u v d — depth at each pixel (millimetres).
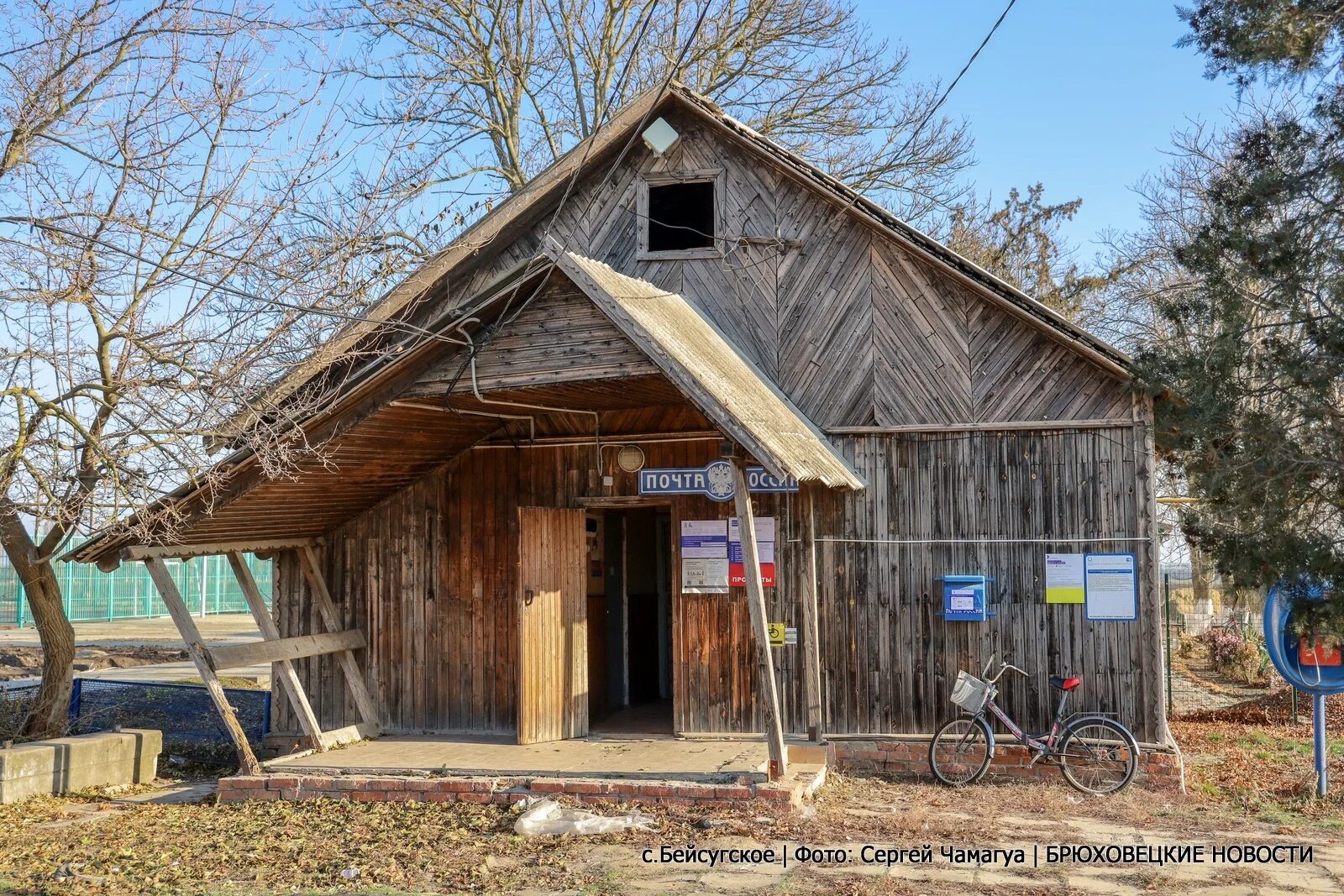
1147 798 10094
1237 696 18219
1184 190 22797
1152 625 10602
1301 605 9820
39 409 10320
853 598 11328
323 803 9836
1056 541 10898
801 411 11633
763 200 12094
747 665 11539
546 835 8617
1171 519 22984
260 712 13109
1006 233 27797
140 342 10391
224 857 8289
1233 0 10625
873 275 11656
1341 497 10125
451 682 12414
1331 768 11789
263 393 10539
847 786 10508
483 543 12453
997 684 10938
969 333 11297
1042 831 8836
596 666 13312
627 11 21203
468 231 12391
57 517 10250
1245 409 10430
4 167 10039
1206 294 10836
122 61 10578
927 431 11266
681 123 12422
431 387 9914
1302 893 7301
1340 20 10367
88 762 10922
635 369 9211
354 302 11234
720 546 11641
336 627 12562
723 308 12070
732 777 9641
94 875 7914
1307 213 10531
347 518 12812
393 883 7559
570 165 12461
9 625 37188
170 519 10562
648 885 7410
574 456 12227
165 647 26578
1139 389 10594
